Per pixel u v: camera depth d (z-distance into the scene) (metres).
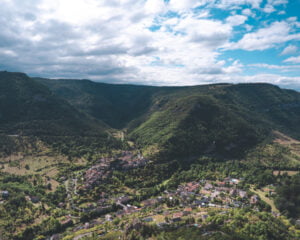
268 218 166.25
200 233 139.62
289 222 180.25
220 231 142.50
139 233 142.00
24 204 182.00
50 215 176.75
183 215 175.00
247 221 155.75
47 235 157.62
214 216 161.38
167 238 135.00
